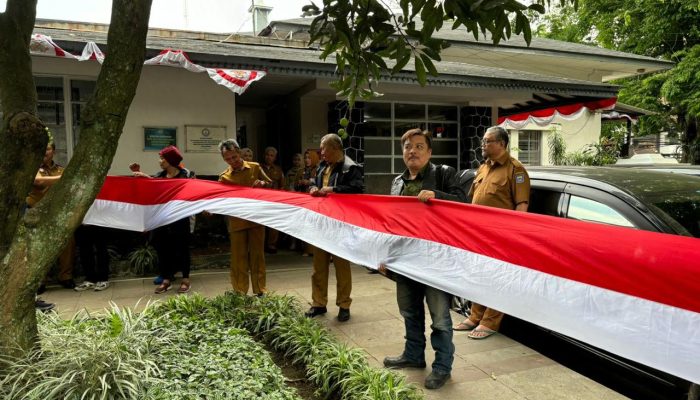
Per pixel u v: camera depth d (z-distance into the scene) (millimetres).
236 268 5371
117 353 2984
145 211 5742
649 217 3461
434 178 3771
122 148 7363
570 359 4000
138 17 2938
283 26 12562
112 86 2961
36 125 2932
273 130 11797
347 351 3678
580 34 19531
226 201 5164
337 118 9625
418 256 3514
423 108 10539
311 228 4426
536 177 4496
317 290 5055
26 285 2939
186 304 4555
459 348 4211
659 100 16578
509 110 12328
